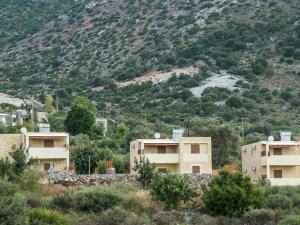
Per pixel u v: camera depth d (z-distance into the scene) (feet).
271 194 343.67
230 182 327.47
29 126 534.37
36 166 346.13
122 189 335.47
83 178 349.00
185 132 545.85
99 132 581.94
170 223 299.38
